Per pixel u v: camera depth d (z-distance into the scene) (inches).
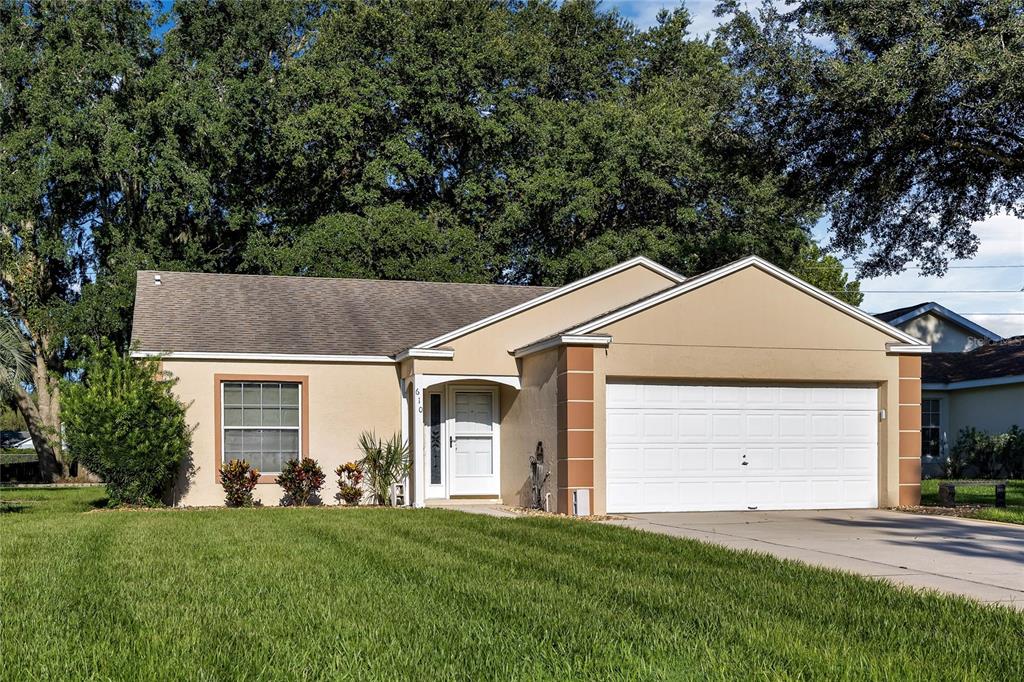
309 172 1417.3
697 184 1360.7
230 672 209.8
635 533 484.7
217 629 251.4
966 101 917.8
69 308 1240.8
